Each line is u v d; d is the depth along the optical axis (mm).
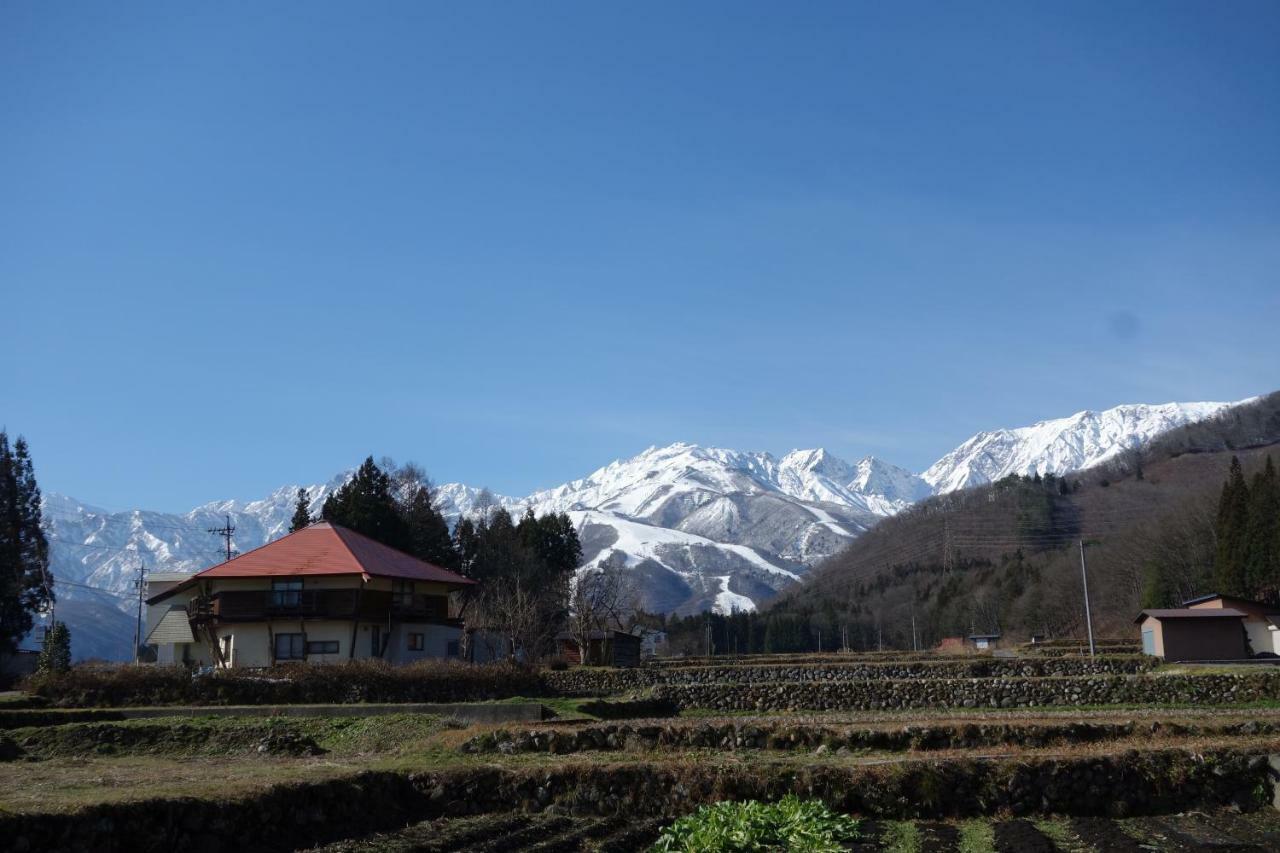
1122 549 111875
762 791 23438
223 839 18641
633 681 50312
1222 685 39969
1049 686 40875
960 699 41219
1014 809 23188
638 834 21891
